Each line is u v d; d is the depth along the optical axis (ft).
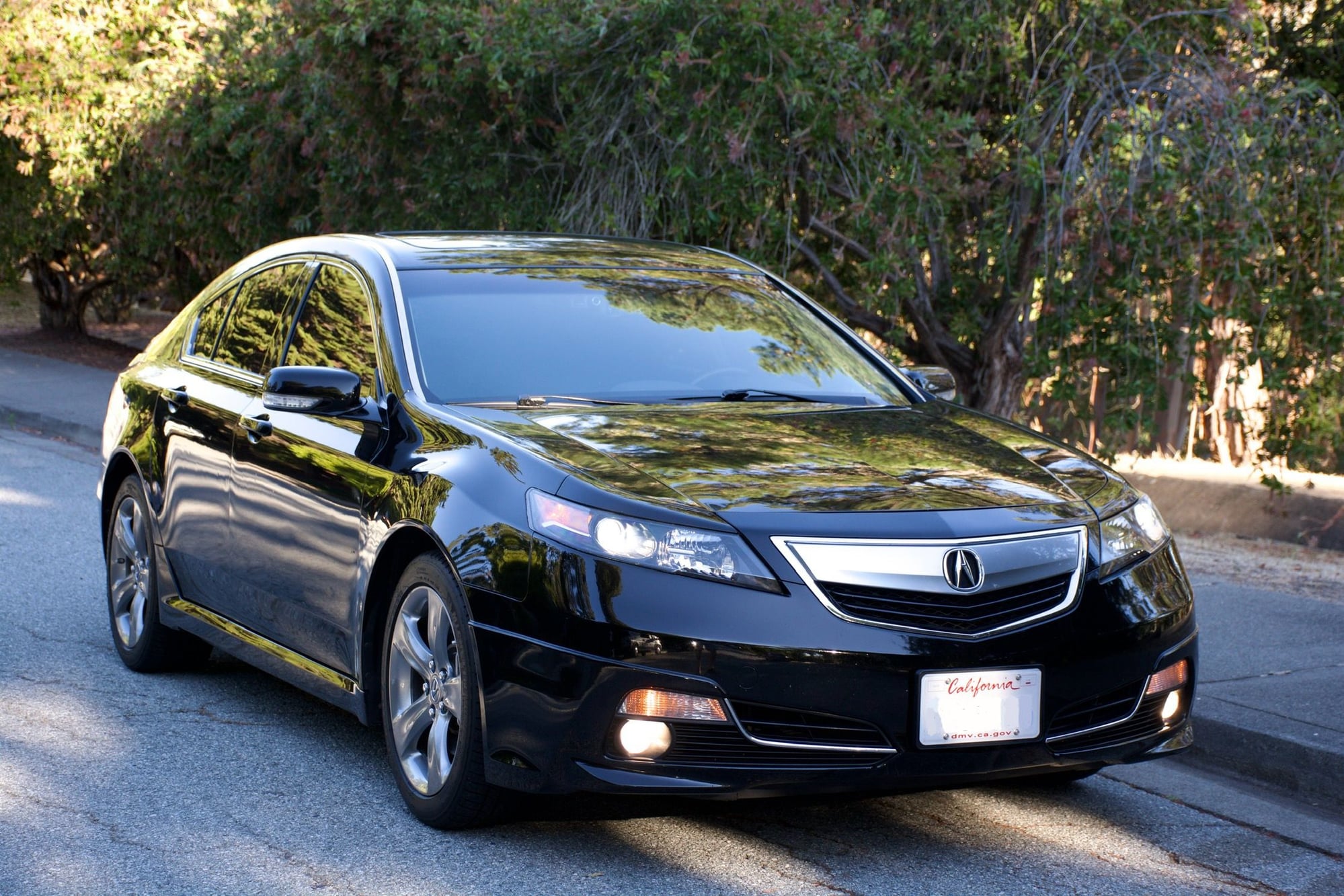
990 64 33.83
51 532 29.25
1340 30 36.19
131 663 19.40
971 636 12.14
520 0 33.01
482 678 12.50
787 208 33.30
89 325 89.35
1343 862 13.61
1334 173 30.66
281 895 11.92
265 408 16.35
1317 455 32.63
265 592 16.31
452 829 13.47
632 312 16.80
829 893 12.23
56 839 13.16
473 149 35.88
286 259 18.58
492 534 12.63
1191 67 32.45
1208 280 31.45
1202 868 13.33
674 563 11.92
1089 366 34.68
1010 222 33.83
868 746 11.98
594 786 11.94
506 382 15.10
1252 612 22.79
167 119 50.70
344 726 17.11
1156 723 13.43
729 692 11.69
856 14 33.04
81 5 56.80
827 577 12.00
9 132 56.39
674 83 32.09
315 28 38.14
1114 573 13.10
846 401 16.35
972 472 13.69
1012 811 14.71
